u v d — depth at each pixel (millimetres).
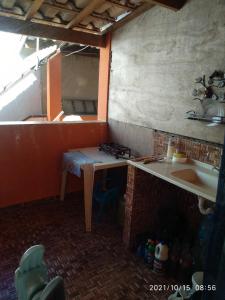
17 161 2887
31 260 823
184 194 2537
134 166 2240
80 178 3406
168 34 2412
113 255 2305
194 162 2309
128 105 3029
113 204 3027
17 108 6551
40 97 6793
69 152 3049
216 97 2012
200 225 2221
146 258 2217
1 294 1821
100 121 3387
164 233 2258
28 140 2898
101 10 2678
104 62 3316
